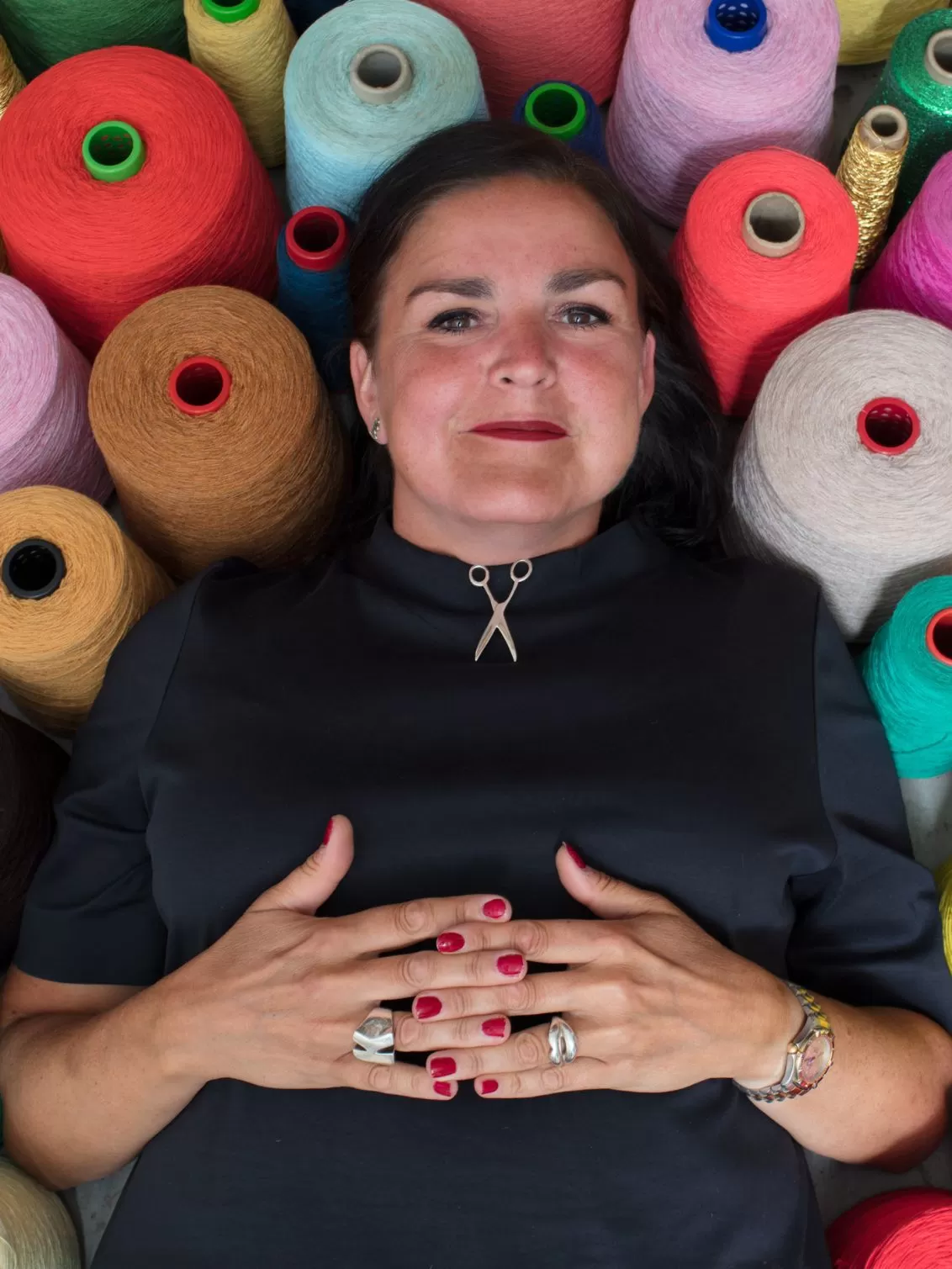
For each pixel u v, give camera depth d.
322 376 1.35
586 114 1.21
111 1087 0.91
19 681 1.13
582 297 0.94
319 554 1.27
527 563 0.98
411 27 1.24
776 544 1.13
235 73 1.34
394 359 0.97
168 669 1.00
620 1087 0.86
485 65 1.38
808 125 1.27
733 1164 0.88
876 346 1.08
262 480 1.12
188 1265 0.85
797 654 0.97
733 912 0.91
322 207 1.20
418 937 0.86
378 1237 0.85
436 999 0.84
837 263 1.12
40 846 1.13
